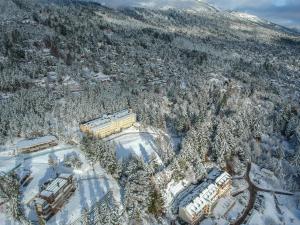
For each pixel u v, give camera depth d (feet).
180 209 427.74
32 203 383.65
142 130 634.43
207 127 599.98
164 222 417.49
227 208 467.93
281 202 503.20
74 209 380.78
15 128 536.83
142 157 524.93
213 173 525.34
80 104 643.04
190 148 520.01
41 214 353.92
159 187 448.65
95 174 453.58
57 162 470.39
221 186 483.10
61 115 604.90
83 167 459.32
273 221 458.50
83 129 574.97
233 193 507.30
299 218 476.54
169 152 518.37
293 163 593.01
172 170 488.85
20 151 491.72
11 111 579.89
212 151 568.41
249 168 575.38
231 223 443.32
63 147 518.78
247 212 467.93
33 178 428.97
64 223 359.46
